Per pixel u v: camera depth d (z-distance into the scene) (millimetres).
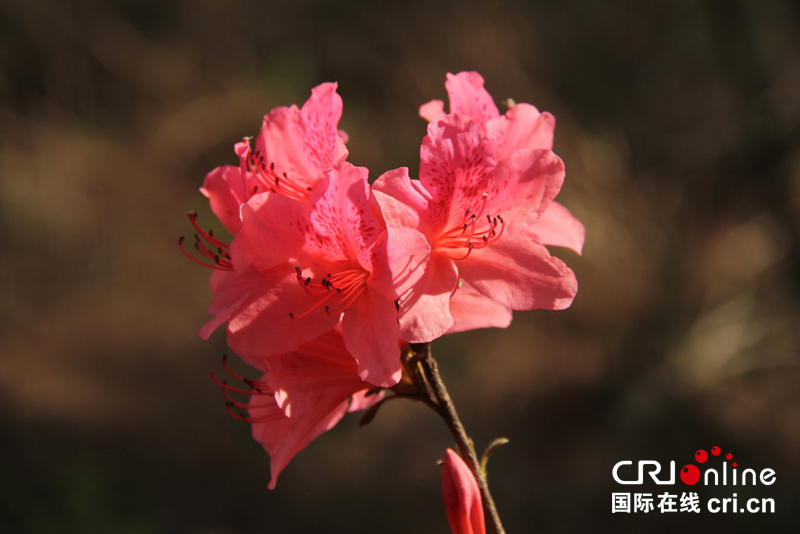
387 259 1983
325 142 2193
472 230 2133
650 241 10906
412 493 8117
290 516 7797
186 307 12062
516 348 10602
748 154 10250
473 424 9297
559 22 12055
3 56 14414
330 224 2049
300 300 2074
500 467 8508
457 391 9867
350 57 13898
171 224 13305
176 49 14969
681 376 9680
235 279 2197
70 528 7098
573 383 9766
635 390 9484
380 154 12680
